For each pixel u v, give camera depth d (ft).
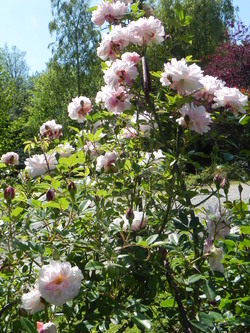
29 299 5.54
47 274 5.17
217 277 6.57
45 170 8.30
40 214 6.92
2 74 76.95
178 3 9.53
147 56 9.68
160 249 7.02
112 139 9.86
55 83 93.30
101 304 6.55
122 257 6.43
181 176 8.01
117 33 8.68
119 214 8.34
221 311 7.16
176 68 7.61
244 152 8.86
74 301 6.40
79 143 9.21
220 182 7.32
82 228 7.61
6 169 9.96
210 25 78.18
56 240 7.01
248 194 32.17
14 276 7.35
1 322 6.95
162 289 7.07
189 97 7.89
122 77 8.24
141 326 5.99
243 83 62.90
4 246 7.03
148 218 7.82
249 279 7.68
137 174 8.20
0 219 6.94
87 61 89.97
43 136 10.56
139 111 9.04
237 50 64.28
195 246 7.13
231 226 7.38
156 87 9.66
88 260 7.24
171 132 9.36
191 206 7.66
